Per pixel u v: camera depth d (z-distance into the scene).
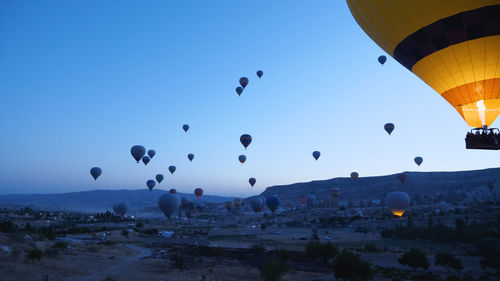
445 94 24.53
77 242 68.62
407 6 22.53
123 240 79.12
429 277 38.31
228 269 42.12
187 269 41.38
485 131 21.27
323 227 141.00
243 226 158.25
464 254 62.28
